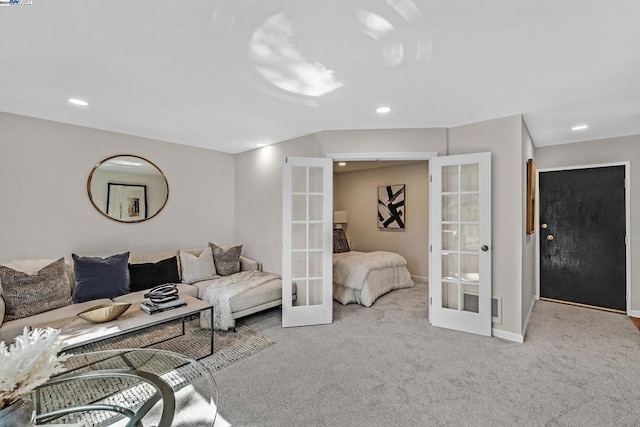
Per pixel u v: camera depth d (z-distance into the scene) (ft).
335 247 18.34
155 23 5.16
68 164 11.00
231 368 7.97
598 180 13.25
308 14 4.93
